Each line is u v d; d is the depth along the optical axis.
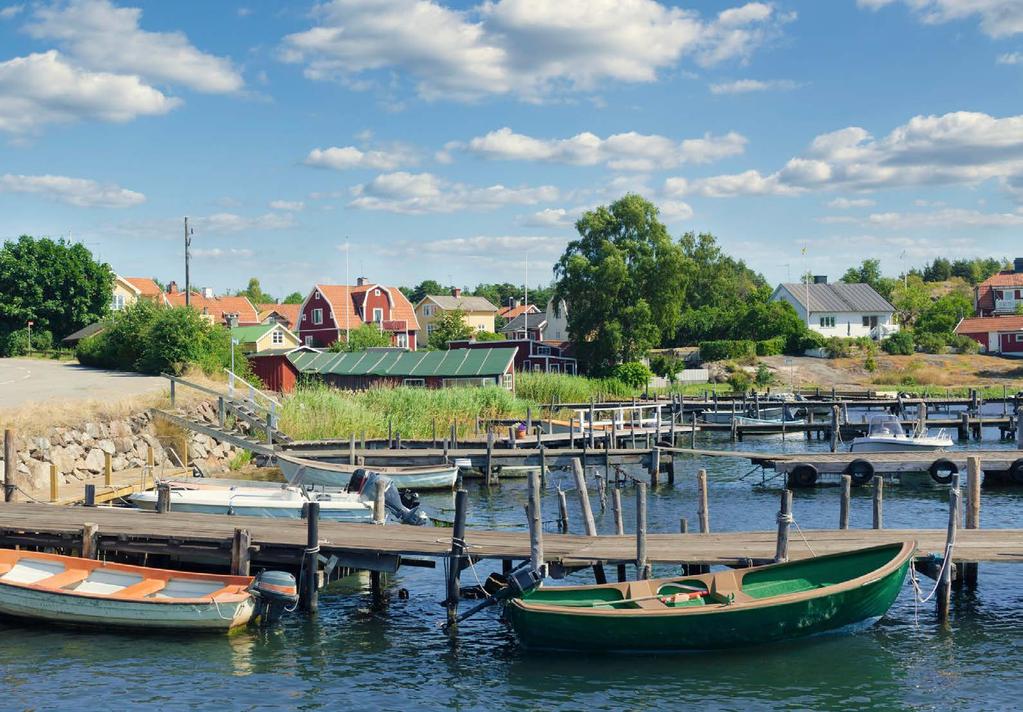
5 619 19.91
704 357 91.06
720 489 38.12
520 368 79.25
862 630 18.92
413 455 38.38
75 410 34.81
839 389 78.00
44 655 17.92
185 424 36.16
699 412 64.94
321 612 20.69
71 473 32.34
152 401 39.91
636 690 16.34
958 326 101.69
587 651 17.88
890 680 16.66
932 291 145.88
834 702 15.78
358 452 38.12
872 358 89.50
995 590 21.91
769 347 91.44
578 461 23.05
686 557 19.77
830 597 17.94
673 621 17.44
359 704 15.81
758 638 17.92
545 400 61.91
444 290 165.00
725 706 15.68
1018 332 96.88
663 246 84.81
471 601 21.30
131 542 21.03
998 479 38.03
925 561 20.08
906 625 19.48
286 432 42.72
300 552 20.25
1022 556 19.69
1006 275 114.94
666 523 30.41
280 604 19.44
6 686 16.38
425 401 48.00
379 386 60.12
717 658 17.72
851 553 19.06
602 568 22.05
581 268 84.06
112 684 16.52
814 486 37.56
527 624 17.72
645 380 77.88
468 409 47.97
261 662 17.62
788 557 19.89
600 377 80.44
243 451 43.72
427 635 19.19
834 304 101.06
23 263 74.06
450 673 17.14
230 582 19.55
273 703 15.80
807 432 56.00
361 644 18.64
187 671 17.17
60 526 21.86
